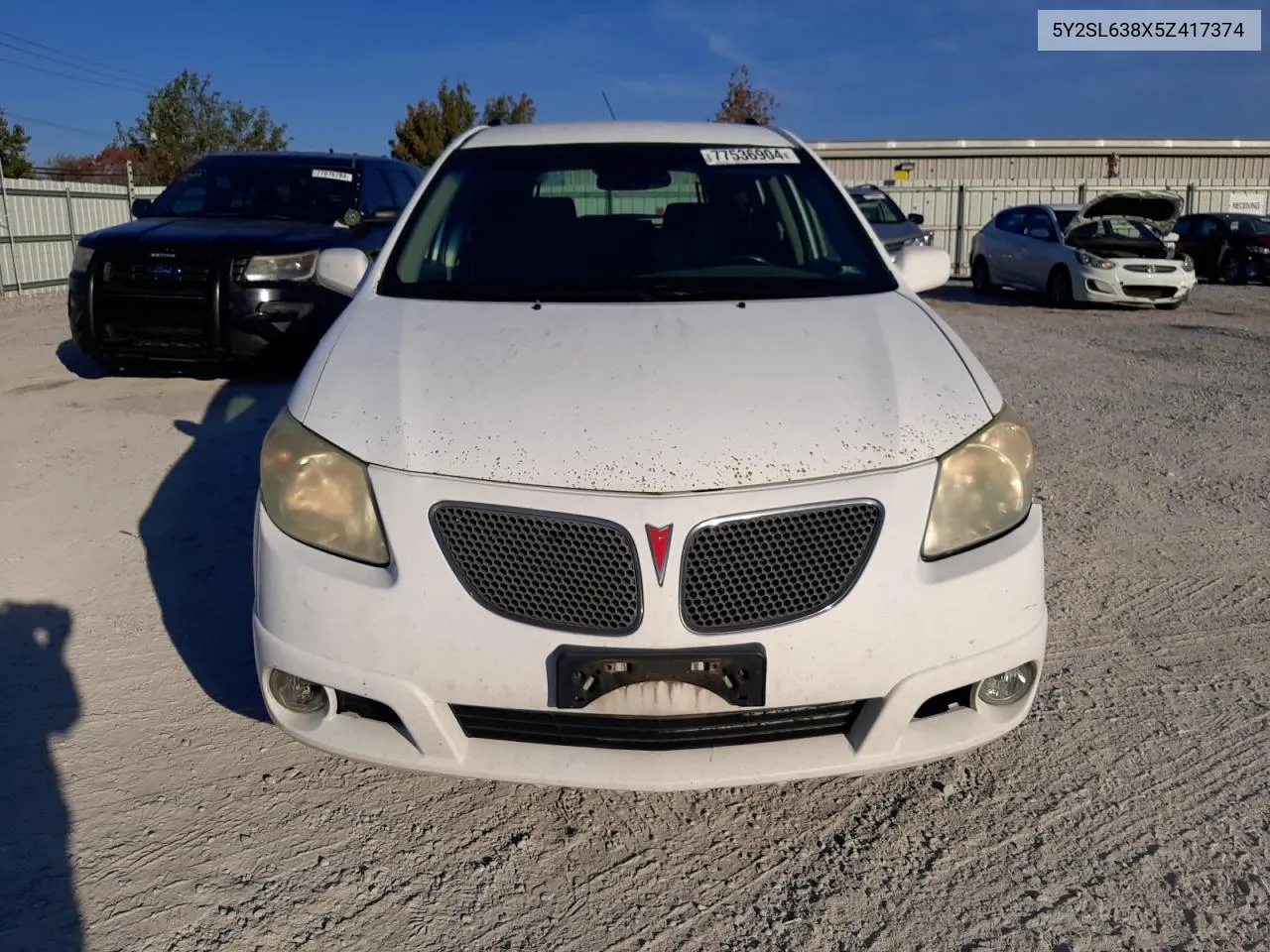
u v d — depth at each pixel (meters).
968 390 2.62
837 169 31.62
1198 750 2.94
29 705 3.14
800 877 2.45
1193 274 15.43
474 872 2.46
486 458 2.34
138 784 2.75
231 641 3.57
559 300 3.10
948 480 2.41
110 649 3.51
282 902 2.33
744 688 2.28
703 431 2.37
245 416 6.62
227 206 8.30
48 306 14.73
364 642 2.33
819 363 2.64
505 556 2.29
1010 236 17.50
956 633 2.36
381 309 3.06
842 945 2.23
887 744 2.39
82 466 5.55
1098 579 4.21
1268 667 3.43
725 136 4.02
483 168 3.79
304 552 2.41
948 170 31.50
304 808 2.68
